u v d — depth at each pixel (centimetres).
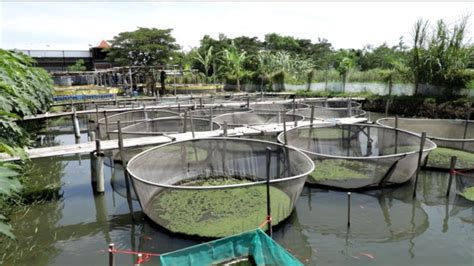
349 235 614
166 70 3484
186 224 594
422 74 2016
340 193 780
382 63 3359
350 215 684
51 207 751
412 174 801
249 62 3806
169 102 2069
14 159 765
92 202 778
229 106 1680
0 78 614
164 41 3962
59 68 5159
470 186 782
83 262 548
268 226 552
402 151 927
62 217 703
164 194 594
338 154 1037
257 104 1738
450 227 641
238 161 840
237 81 3450
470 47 1880
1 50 610
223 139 843
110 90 2936
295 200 646
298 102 1797
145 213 654
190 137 991
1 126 658
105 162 1041
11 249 582
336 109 1491
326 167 783
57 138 1595
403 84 2158
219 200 571
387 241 595
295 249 571
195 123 1181
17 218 692
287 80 3078
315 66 3897
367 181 768
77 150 841
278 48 4725
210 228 583
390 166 753
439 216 684
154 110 1428
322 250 568
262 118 1334
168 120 1170
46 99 1309
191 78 3906
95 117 1608
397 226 645
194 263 429
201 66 4138
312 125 995
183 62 4309
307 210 706
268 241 449
